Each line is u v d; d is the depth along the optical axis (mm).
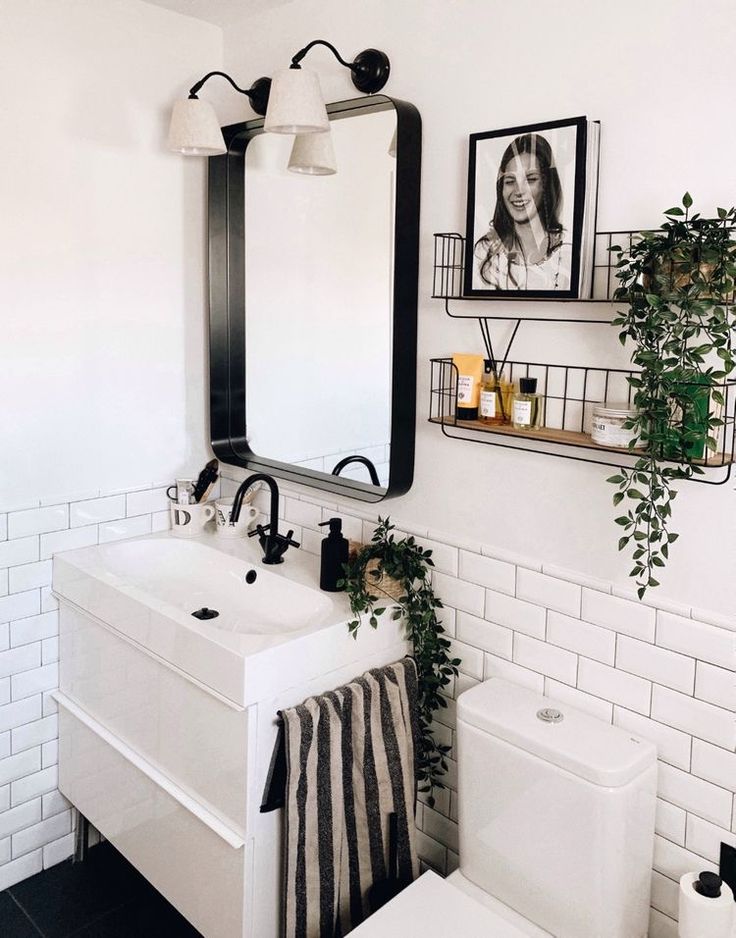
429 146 2055
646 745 1773
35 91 2201
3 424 2270
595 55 1732
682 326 1538
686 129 1624
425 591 2164
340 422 2297
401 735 2070
